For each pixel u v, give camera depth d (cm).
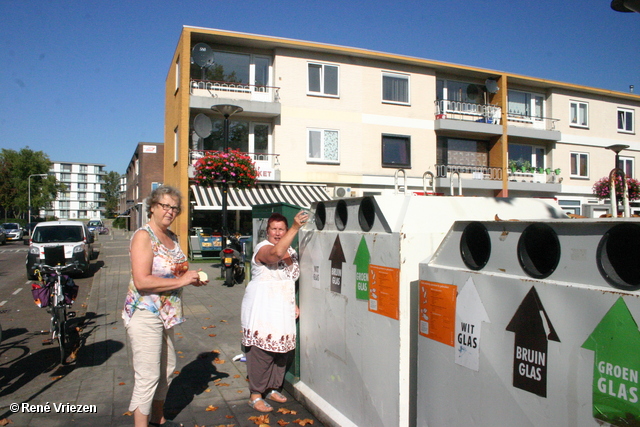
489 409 215
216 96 1916
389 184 2127
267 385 414
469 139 2362
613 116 2697
